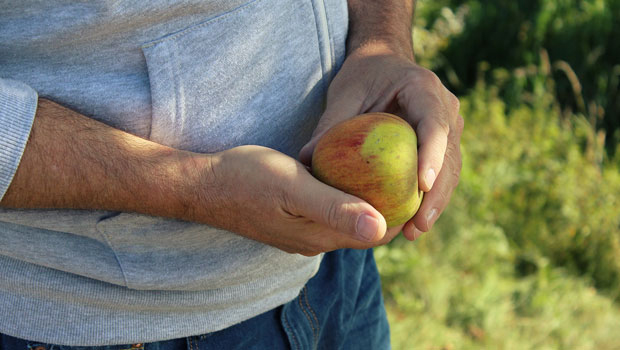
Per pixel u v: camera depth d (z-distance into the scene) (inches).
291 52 49.9
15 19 41.0
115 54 43.4
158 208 43.8
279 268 53.4
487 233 152.0
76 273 46.6
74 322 48.0
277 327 58.6
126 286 47.7
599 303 146.0
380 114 48.1
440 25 203.6
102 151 42.2
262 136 49.6
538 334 134.3
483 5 212.8
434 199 49.3
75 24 41.1
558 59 205.2
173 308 49.6
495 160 170.4
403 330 129.7
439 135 47.7
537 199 161.9
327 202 41.6
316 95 53.4
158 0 41.9
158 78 44.2
